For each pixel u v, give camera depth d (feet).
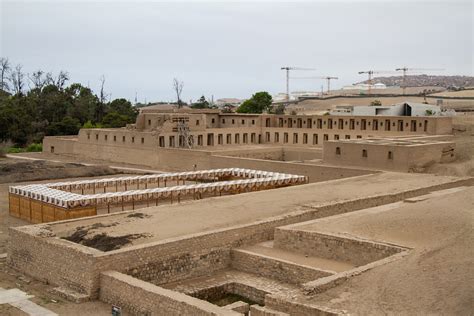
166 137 234.99
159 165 226.79
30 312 72.33
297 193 129.08
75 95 435.94
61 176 200.03
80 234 90.89
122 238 88.53
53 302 76.23
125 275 75.77
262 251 90.79
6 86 445.78
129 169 221.66
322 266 81.76
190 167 214.48
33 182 188.24
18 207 133.49
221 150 219.61
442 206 90.58
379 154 172.45
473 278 59.21
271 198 122.72
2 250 103.86
